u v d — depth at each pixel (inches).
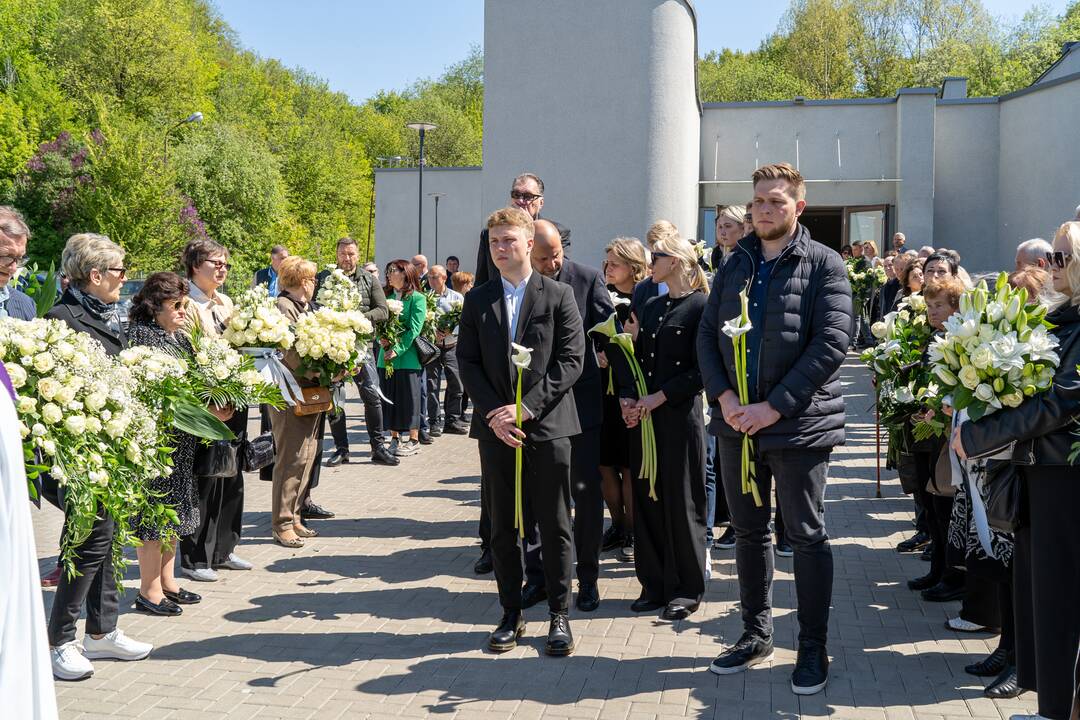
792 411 142.3
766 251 153.4
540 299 163.2
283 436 238.1
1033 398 120.1
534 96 514.0
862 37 1995.6
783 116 826.8
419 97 2945.4
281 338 221.0
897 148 804.0
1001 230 816.3
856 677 153.5
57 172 1551.4
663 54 504.1
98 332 163.5
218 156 1774.1
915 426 185.2
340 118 2940.5
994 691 144.6
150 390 152.9
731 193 834.2
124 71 1983.3
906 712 140.0
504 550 167.5
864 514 269.9
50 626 155.0
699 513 185.5
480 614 188.1
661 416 182.7
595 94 506.9
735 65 2214.6
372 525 261.6
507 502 165.8
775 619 183.8
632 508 192.4
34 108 1808.6
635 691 148.9
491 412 160.1
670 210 512.4
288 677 156.2
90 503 131.5
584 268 196.5
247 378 178.7
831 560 148.9
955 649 165.5
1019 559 132.2
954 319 128.8
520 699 146.5
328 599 197.5
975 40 1924.2
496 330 162.2
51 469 127.6
